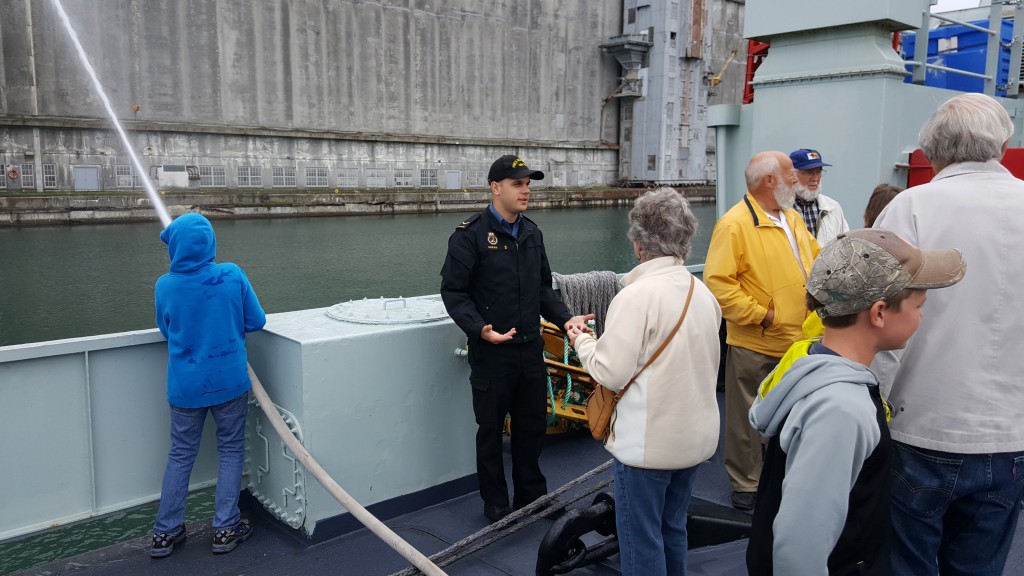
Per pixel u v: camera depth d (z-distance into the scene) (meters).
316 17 38.12
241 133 36.50
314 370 2.80
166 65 34.31
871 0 4.48
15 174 31.53
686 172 52.22
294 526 2.95
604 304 4.18
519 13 45.78
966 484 1.69
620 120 52.34
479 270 2.89
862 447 1.27
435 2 42.06
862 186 4.74
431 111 42.97
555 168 49.22
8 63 30.89
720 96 54.69
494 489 3.06
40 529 2.79
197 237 2.70
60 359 2.78
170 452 2.88
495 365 2.92
